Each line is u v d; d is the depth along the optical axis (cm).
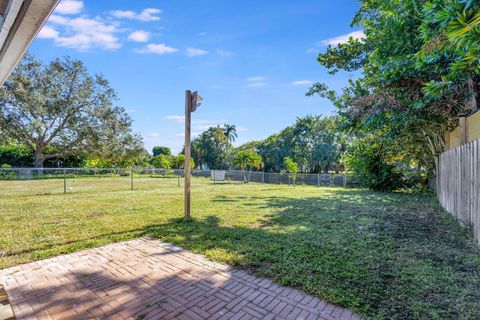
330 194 1002
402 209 628
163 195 952
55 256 324
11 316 200
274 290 236
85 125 2256
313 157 2716
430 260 292
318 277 253
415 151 1007
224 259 306
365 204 718
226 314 201
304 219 518
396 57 474
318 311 202
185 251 340
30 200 791
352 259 298
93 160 2712
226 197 915
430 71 443
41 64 2117
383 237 384
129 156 2592
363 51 897
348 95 893
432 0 306
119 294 233
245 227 456
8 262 302
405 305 202
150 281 257
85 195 933
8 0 136
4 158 2359
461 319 184
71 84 2242
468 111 503
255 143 3616
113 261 308
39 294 233
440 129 717
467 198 404
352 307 203
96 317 199
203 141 4088
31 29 158
